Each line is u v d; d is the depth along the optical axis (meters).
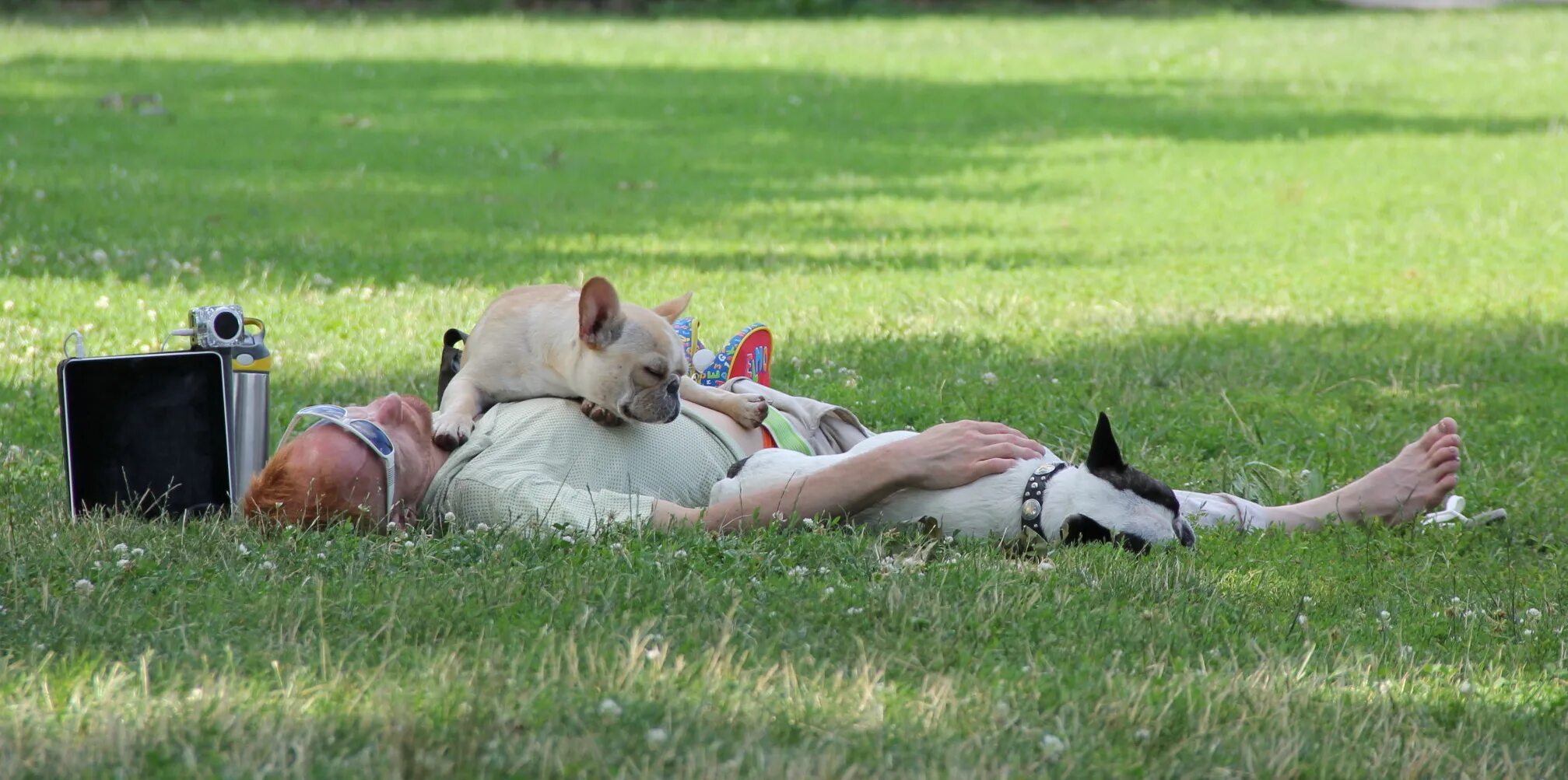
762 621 6.18
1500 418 11.94
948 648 6.00
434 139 33.16
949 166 30.83
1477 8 65.06
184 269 17.16
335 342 13.61
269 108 36.81
